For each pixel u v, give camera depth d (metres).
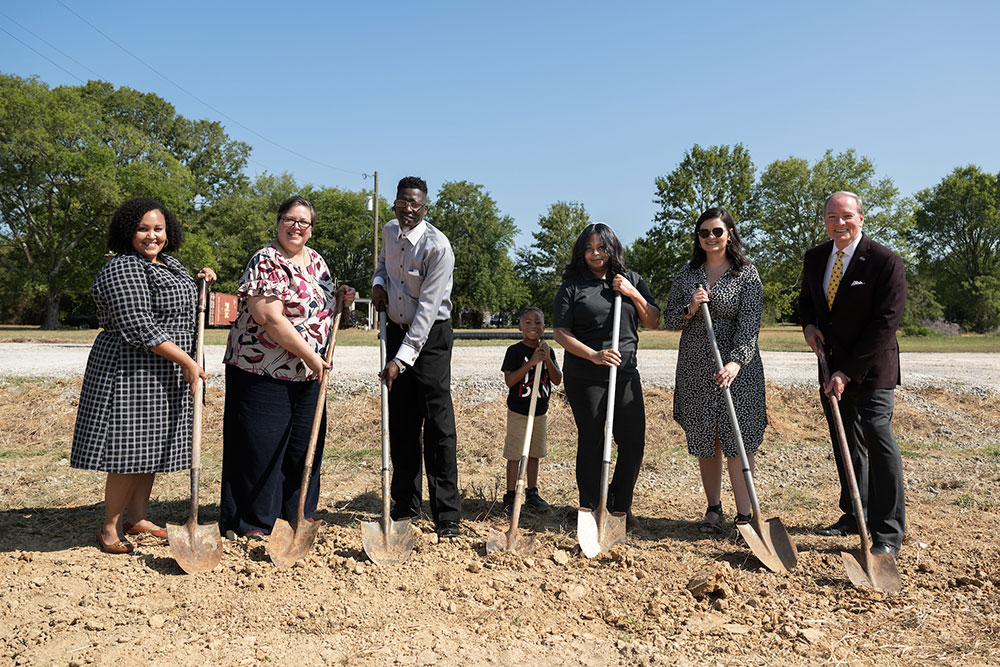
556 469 6.49
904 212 44.62
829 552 4.27
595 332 4.46
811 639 3.06
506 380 5.25
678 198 46.38
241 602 3.34
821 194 46.28
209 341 18.12
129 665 2.75
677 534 4.62
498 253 62.88
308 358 4.14
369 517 4.91
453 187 62.38
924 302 45.66
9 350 15.38
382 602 3.39
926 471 6.34
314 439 4.11
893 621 3.27
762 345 19.55
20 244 42.03
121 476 4.03
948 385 9.53
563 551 4.11
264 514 4.31
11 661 2.79
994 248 63.25
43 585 3.56
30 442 7.37
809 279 4.58
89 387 3.99
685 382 4.64
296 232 4.22
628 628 3.21
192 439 4.13
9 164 38.59
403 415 4.58
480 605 3.40
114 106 49.50
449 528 4.41
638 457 4.56
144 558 3.95
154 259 4.19
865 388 4.17
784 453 7.14
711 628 3.21
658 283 47.09
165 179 41.94
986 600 3.47
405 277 4.36
